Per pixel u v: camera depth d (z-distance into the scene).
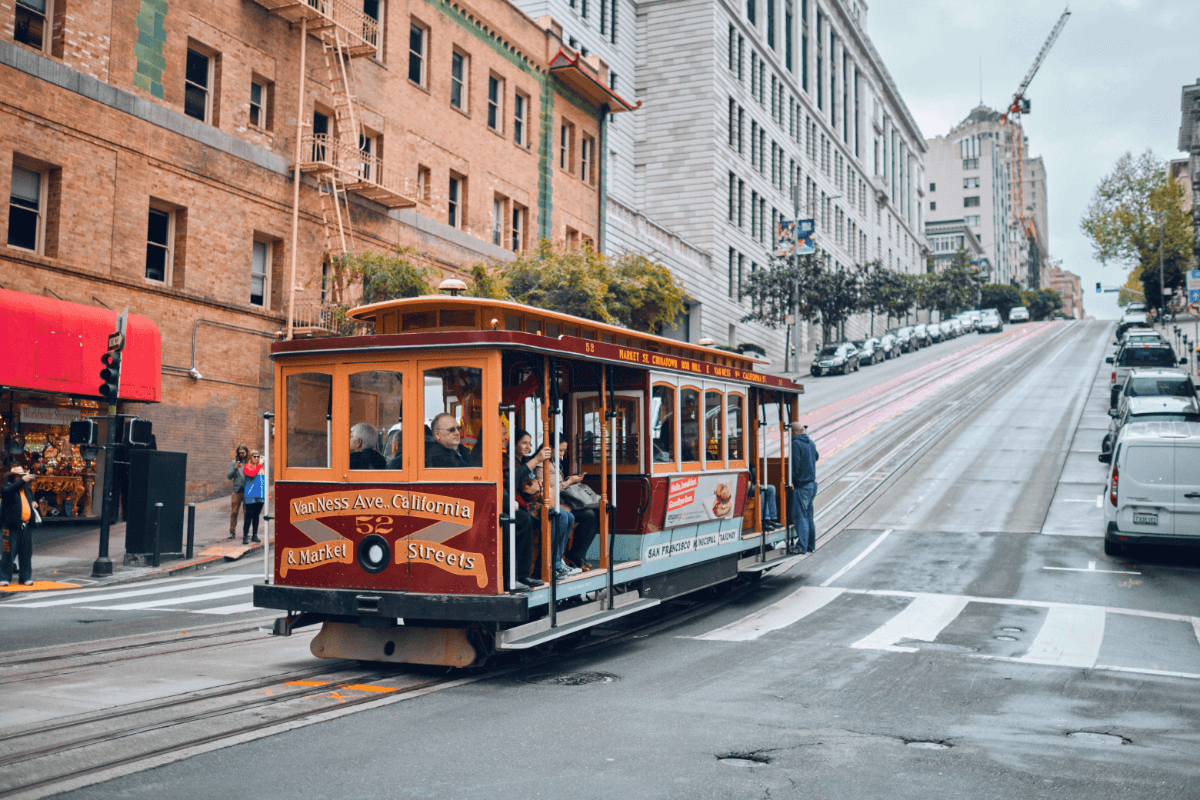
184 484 18.03
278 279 25.67
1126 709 7.36
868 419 34.03
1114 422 25.41
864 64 95.56
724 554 12.30
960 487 22.25
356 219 27.56
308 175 26.34
